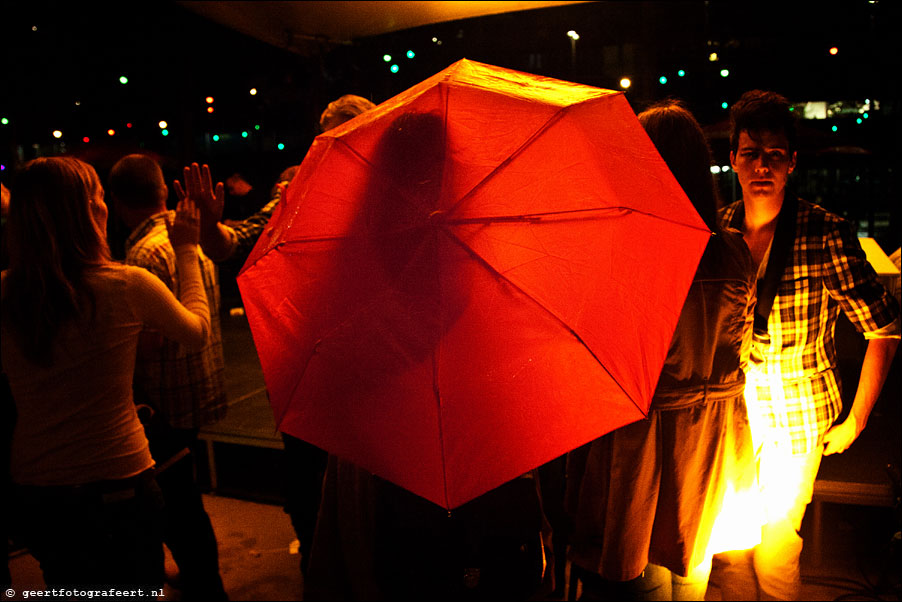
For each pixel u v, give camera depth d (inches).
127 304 72.2
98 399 70.8
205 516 102.7
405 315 46.6
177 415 107.0
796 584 84.1
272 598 110.7
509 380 47.5
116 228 291.4
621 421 49.5
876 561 108.0
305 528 106.4
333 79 231.3
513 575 57.2
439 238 45.2
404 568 56.9
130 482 72.7
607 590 71.1
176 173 288.4
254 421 156.5
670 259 51.3
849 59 173.5
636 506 64.4
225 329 272.4
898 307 77.3
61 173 69.2
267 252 52.2
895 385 136.6
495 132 48.2
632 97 229.6
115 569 72.6
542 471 74.1
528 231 46.6
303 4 171.3
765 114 76.2
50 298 67.8
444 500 47.1
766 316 78.8
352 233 48.5
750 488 68.7
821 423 81.3
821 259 76.9
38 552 72.8
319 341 49.9
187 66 273.9
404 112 49.0
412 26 187.3
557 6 187.0
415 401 47.3
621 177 50.2
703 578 71.7
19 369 69.6
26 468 70.1
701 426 63.9
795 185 251.6
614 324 49.4
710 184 63.4
